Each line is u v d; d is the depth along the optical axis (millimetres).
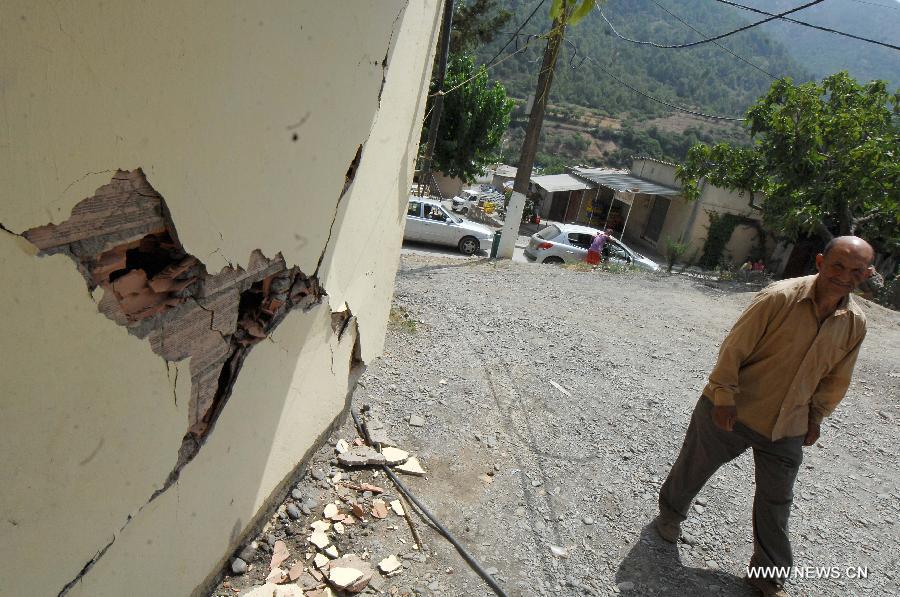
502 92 22078
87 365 1385
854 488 4211
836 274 2500
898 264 14141
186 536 2053
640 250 23422
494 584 2766
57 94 1108
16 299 1143
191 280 1723
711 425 2916
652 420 4781
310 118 2184
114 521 1625
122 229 1392
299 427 2914
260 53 1746
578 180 27391
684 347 6957
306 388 2891
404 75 3182
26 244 1136
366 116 2748
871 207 12414
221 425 2135
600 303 8531
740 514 3646
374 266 3525
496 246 12961
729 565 3186
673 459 4207
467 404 4520
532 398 4844
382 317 3975
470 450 3891
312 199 2395
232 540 2459
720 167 14516
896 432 5270
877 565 3377
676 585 2973
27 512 1303
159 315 1636
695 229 20750
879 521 3836
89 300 1349
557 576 2918
